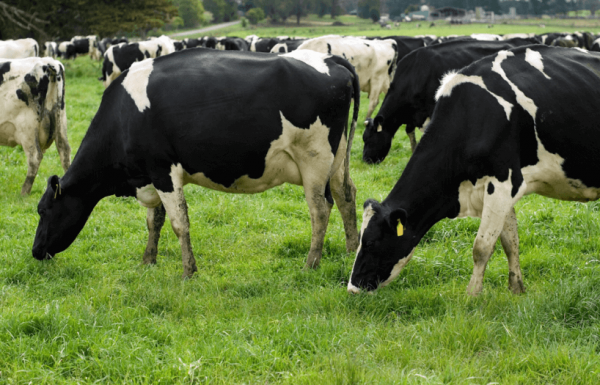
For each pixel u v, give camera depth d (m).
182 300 5.01
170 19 46.12
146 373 3.77
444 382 3.59
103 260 6.40
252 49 25.22
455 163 4.78
